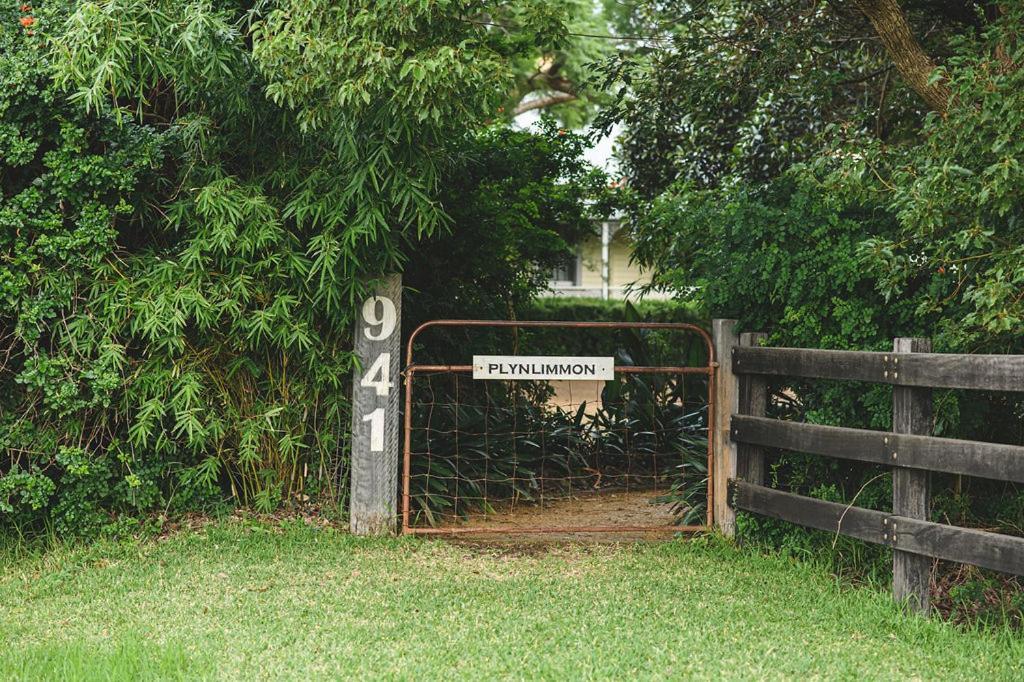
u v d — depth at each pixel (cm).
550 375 662
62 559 594
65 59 555
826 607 526
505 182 945
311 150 646
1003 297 488
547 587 562
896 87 931
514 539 677
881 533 532
